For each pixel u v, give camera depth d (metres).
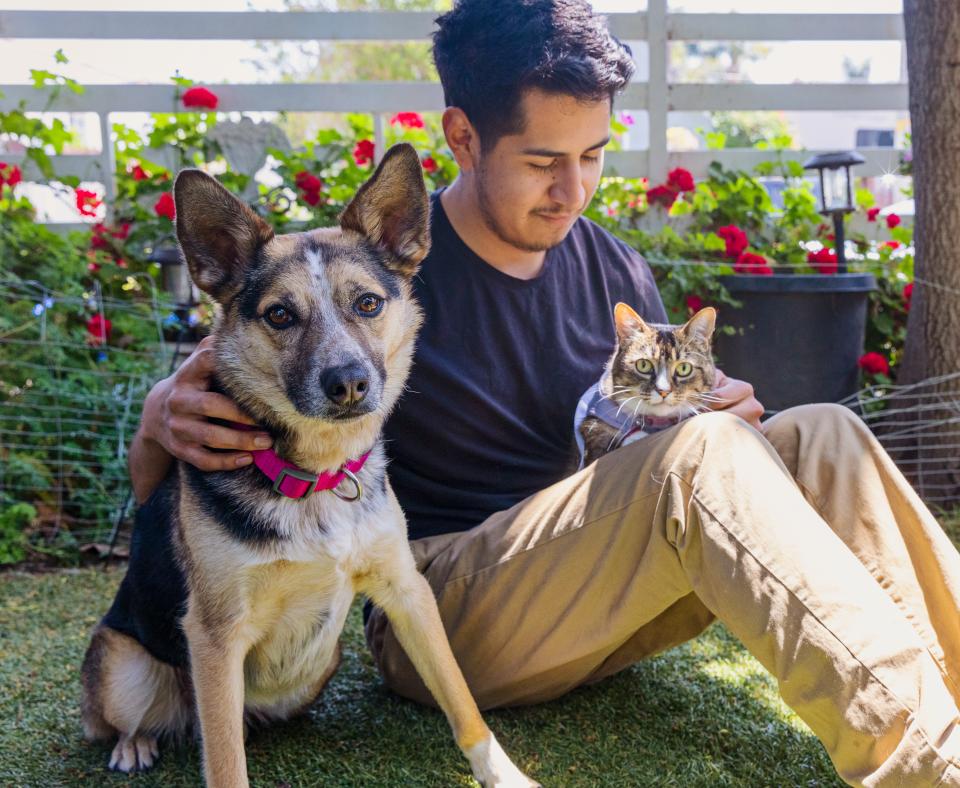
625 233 5.66
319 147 6.16
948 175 4.68
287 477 2.29
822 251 5.50
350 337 2.35
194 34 5.95
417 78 20.48
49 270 5.29
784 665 2.01
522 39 2.53
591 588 2.39
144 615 2.54
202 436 2.30
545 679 2.62
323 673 2.71
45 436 4.80
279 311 2.37
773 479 2.15
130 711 2.59
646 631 2.74
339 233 2.59
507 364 2.85
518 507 2.59
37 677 3.07
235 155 6.05
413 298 2.71
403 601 2.45
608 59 2.60
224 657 2.27
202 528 2.30
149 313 5.25
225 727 2.24
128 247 5.60
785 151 6.19
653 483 2.27
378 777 2.46
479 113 2.64
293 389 2.29
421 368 2.76
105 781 2.49
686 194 6.09
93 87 5.96
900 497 2.32
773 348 4.93
